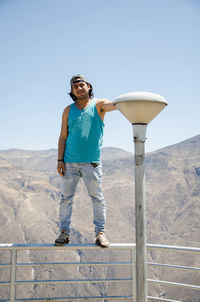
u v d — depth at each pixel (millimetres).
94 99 3727
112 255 106438
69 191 3715
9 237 122125
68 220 3695
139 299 2850
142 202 2877
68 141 3699
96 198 3666
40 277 97312
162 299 3613
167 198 166000
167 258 107125
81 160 3611
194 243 127625
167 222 150875
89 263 3586
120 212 156625
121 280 3635
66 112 3768
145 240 2871
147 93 2840
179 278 96125
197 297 85812
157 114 2930
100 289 95500
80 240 123125
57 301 3549
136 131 2924
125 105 2852
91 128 3611
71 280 3533
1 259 92125
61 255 104250
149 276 100625
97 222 3688
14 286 3508
